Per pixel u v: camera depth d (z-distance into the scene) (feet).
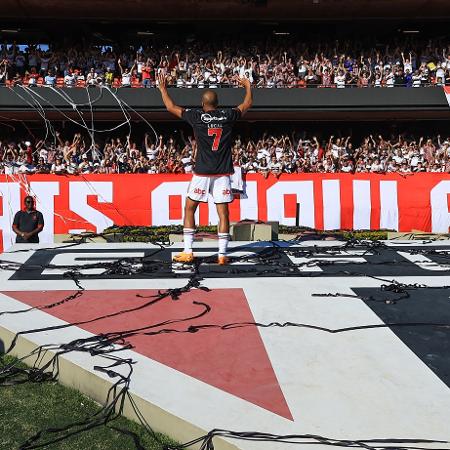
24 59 76.79
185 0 73.10
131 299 19.60
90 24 84.58
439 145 76.07
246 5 74.28
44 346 14.97
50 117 73.87
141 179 66.64
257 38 88.17
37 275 23.34
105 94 70.38
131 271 23.54
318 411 11.61
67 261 26.45
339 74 75.20
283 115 75.31
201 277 22.66
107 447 11.61
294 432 10.77
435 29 88.58
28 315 17.65
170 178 66.90
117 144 73.67
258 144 73.51
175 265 24.79
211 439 10.64
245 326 16.74
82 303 19.08
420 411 11.65
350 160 73.61
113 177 66.28
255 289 20.98
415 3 74.74
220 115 22.90
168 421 11.63
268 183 67.82
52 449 11.53
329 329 16.53
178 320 17.29
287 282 22.15
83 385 13.76
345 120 80.48
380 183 68.39
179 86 74.02
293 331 16.34
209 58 78.13
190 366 13.84
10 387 14.37
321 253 29.17
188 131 81.10
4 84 71.97
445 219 68.44
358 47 82.64
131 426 12.35
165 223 66.69
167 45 85.25
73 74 74.59
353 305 19.04
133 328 16.55
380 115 76.02
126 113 72.43
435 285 22.00
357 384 12.91
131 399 12.46
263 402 12.00
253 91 72.23
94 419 12.64
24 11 75.36
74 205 65.77
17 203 64.80
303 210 67.77
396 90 72.54
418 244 32.76
